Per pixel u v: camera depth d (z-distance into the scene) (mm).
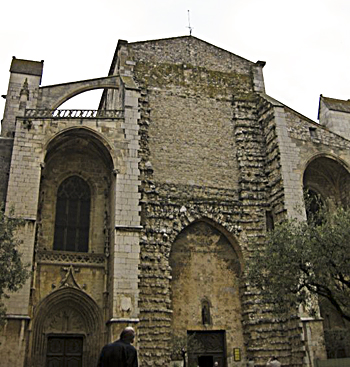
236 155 33188
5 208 25562
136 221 27250
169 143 32000
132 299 25469
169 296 27969
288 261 21875
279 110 32469
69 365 26531
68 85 31875
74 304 27469
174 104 33438
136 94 30641
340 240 21031
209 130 33406
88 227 29891
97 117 29250
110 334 24672
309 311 26031
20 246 24828
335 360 24734
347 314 21609
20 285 21328
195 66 35312
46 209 29281
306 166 31406
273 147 31984
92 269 28109
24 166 26750
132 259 26281
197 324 28375
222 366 28188
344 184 33719
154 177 30609
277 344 27781
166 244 28781
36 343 25828
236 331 28812
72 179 30734
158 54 34844
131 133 29406
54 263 27594
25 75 31438
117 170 28250
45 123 28094
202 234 30578
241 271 29969
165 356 26141
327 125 36062
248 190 31812
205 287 29391
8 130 29688
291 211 29609
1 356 22516
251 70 36625
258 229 30766
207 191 31391
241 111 34594
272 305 28594
